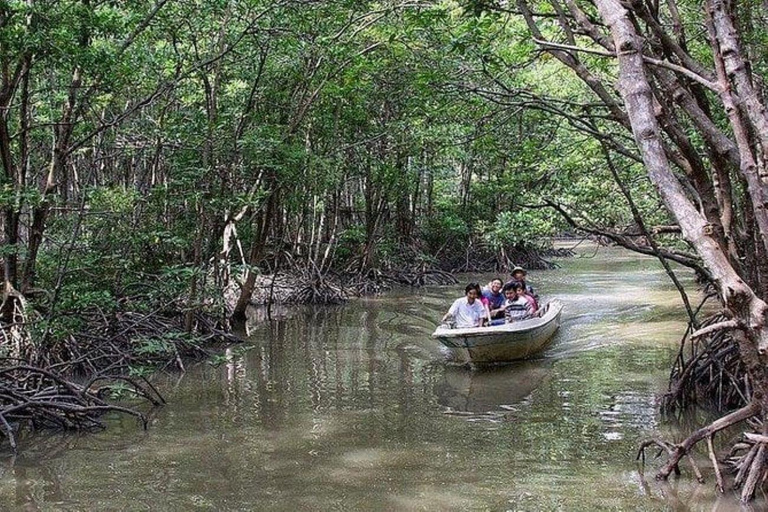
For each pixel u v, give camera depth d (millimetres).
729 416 7035
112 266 14414
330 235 26281
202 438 8844
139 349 12039
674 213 4102
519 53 12789
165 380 12172
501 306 14398
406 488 7074
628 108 4094
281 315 20125
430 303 22562
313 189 19016
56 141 12617
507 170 27234
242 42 15477
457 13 14406
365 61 16969
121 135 17453
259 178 15992
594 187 14000
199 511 6605
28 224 14555
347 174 23547
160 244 16531
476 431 8906
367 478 7352
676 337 14766
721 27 5086
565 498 6750
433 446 8352
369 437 8734
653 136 4031
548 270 31516
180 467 7805
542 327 13469
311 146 19672
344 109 20312
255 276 18453
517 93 9352
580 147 14188
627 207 14352
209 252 15484
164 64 15516
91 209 14039
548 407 9914
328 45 15945
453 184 36188
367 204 26188
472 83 12250
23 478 7566
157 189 14594
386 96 20328
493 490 6980
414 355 14133
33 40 10602
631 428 8859
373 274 26297
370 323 18516
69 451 8445
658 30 6527
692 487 6961
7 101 12000
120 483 7355
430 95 12133
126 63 12523
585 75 7602
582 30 7250
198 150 14891
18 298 11711
